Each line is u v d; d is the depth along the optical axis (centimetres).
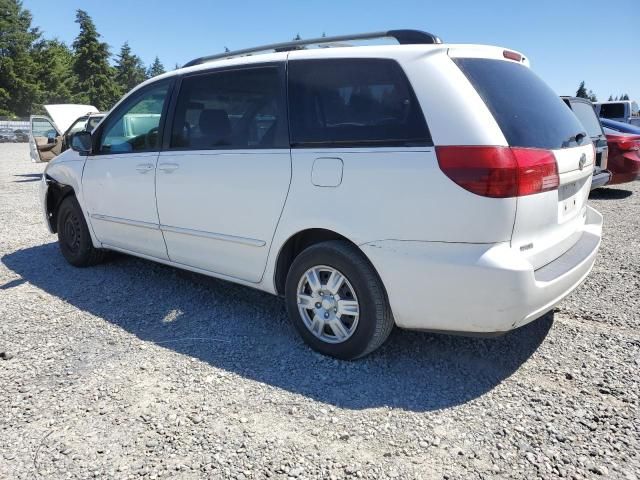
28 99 5638
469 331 276
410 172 273
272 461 232
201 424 259
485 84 282
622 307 400
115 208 451
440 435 250
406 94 283
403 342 346
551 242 299
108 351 337
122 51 7800
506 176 256
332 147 304
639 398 278
